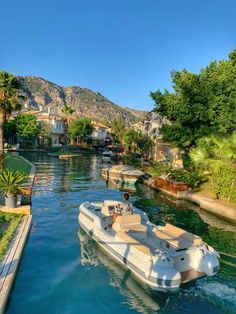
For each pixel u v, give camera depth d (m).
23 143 60.59
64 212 14.04
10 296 6.64
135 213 11.05
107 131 103.19
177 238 8.62
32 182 20.94
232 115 22.09
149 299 6.84
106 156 46.72
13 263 7.41
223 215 14.23
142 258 7.42
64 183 23.05
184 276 7.34
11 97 32.47
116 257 8.48
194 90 23.39
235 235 11.78
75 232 11.19
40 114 79.31
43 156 47.94
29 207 12.06
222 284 7.42
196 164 18.94
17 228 10.23
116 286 7.34
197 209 16.05
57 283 7.38
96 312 6.30
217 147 17.75
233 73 23.33
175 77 26.00
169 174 21.41
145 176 26.45
